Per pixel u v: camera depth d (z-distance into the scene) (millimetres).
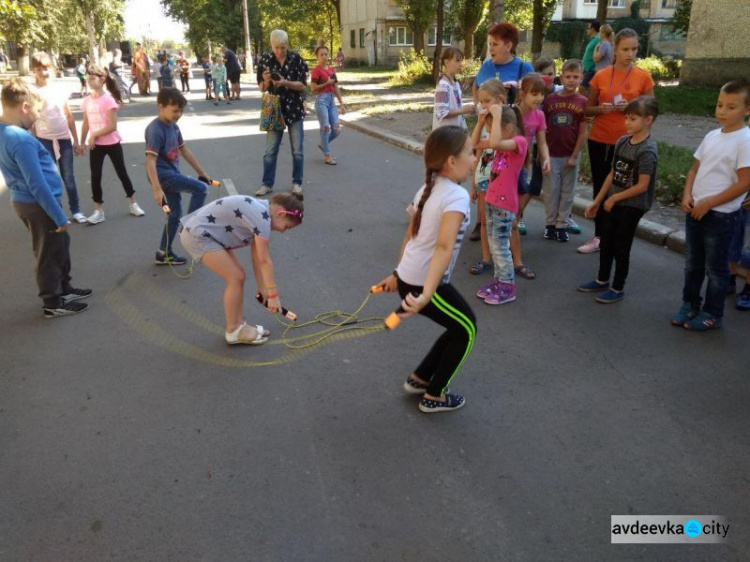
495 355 4113
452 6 24672
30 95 4320
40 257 4648
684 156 8648
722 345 4199
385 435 3264
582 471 2967
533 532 2596
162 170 5500
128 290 5312
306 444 3193
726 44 16219
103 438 3260
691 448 3131
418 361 4055
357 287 5320
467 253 6191
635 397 3592
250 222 3852
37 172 4340
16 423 3398
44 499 2809
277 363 4051
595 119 6020
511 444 3178
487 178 5320
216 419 3422
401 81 27234
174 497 2814
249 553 2492
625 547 2518
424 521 2658
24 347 4297
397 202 8102
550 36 38500
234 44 53469
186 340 4395
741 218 4594
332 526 2633
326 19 45781
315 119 16719
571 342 4277
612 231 4867
